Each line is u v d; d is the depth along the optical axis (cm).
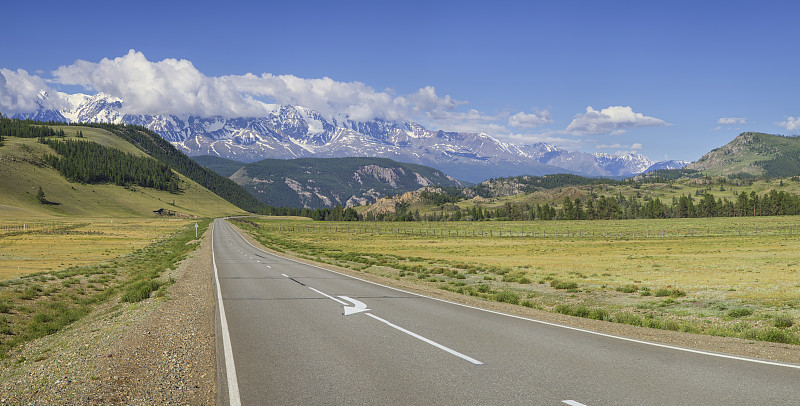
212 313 1469
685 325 1313
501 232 13025
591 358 895
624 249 6022
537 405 636
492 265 3872
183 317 1383
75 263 4400
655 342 1045
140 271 3544
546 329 1198
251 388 719
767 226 12606
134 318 1374
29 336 1570
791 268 3162
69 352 1005
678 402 642
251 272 3000
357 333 1148
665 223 16388
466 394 685
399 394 688
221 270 3136
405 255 5412
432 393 691
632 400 653
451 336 1109
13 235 8844
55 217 19850
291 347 995
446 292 2006
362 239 9988
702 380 745
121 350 948
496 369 820
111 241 7788
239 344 1024
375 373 798
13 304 2191
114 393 690
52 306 2198
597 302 1891
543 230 13862
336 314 1441
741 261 3875
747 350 962
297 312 1479
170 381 764
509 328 1212
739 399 653
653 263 3981
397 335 1123
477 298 1828
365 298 1819
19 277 3138
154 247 6569
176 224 16900
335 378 770
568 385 725
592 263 4109
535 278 2777
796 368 815
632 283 2561
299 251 5775
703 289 2241
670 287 2328
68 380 752
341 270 3188
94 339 1122
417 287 2211
